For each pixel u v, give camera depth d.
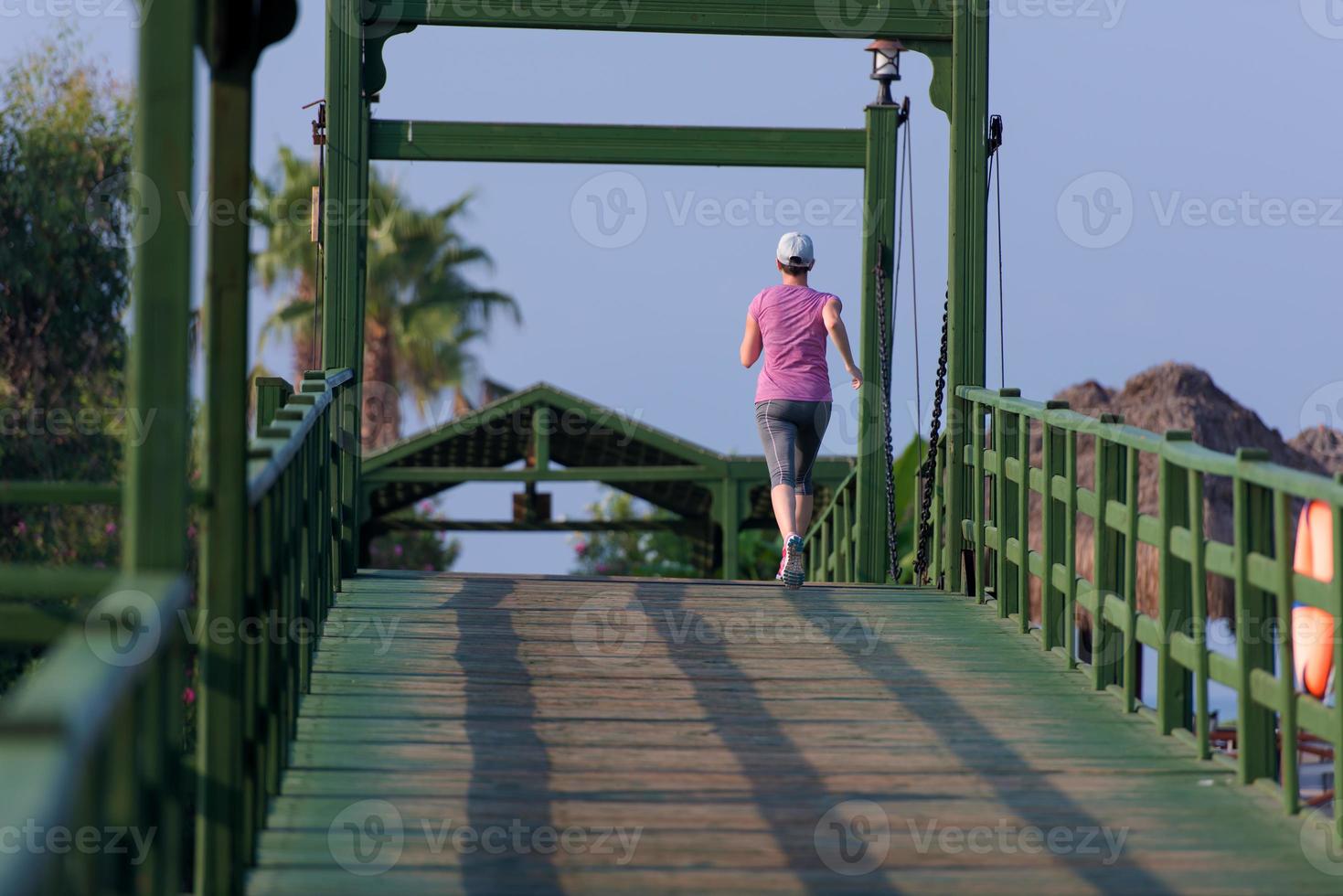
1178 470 22.64
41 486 17.48
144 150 12.60
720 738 21.78
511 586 34.53
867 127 38.22
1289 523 18.42
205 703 14.98
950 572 35.56
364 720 22.19
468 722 22.25
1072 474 27.09
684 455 76.00
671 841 17.19
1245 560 19.83
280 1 15.13
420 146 36.19
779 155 38.16
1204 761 21.08
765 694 24.53
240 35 15.02
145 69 12.62
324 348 35.47
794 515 33.69
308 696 23.55
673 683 25.08
